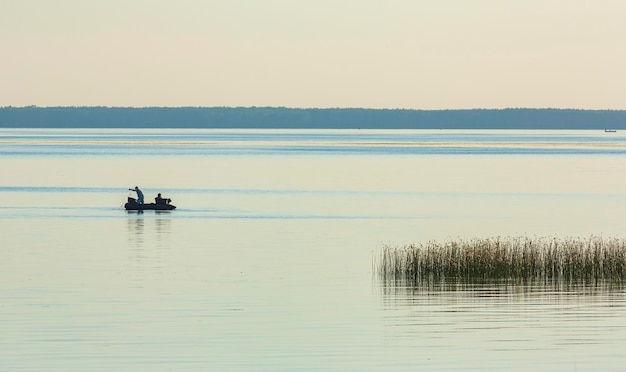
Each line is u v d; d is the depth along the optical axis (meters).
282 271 140.62
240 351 95.69
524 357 94.06
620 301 120.00
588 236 188.12
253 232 191.38
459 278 135.38
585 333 103.56
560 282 132.88
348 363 92.12
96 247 165.62
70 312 111.19
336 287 128.25
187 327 104.94
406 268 136.00
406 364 91.69
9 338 99.38
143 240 176.38
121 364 90.81
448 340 100.50
